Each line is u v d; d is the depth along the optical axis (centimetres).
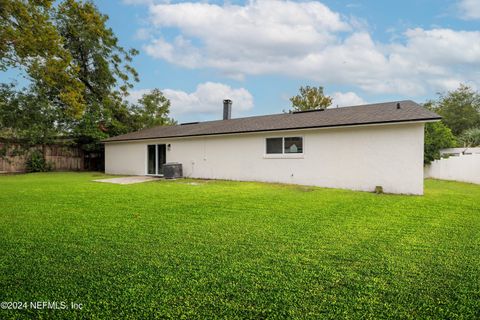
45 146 1947
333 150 1089
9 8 887
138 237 449
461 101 3216
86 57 2122
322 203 754
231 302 264
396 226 522
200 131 1500
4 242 419
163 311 249
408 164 941
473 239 446
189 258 364
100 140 1988
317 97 3338
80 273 320
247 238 447
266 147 1276
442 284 298
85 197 832
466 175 1441
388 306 257
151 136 1683
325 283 300
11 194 880
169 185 1171
